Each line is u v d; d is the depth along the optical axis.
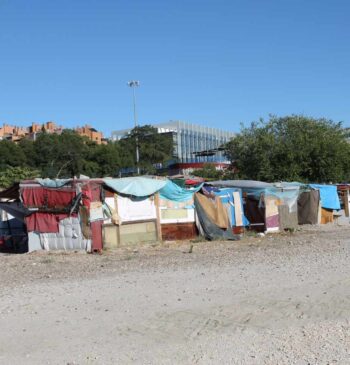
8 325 8.05
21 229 23.89
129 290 10.54
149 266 14.41
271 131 49.47
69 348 6.87
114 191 20.12
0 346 7.02
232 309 8.59
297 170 43.75
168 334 7.35
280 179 44.53
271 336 7.10
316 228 26.19
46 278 12.92
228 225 22.89
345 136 48.16
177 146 110.25
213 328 7.55
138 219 20.78
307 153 43.72
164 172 84.81
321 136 45.38
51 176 72.12
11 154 81.69
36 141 86.00
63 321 8.21
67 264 15.89
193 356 6.40
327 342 6.74
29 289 11.17
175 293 10.04
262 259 14.88
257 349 6.58
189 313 8.42
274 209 25.19
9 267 15.53
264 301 9.09
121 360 6.36
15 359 6.49
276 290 9.98
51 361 6.39
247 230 24.94
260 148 46.66
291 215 26.12
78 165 80.88
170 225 21.77
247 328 7.50
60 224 19.58
